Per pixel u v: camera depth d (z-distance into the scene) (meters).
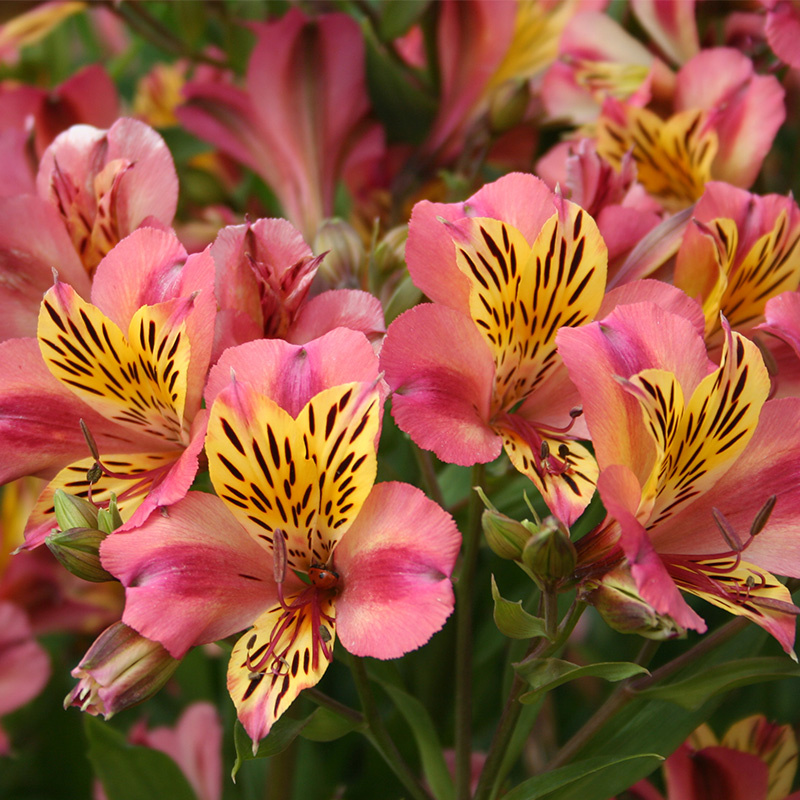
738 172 0.62
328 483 0.51
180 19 0.66
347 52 0.64
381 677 0.56
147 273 0.53
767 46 0.65
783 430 0.52
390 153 0.66
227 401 0.50
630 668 0.51
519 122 0.64
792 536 0.52
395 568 0.50
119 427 0.54
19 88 0.64
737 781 0.58
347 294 0.54
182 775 0.58
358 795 0.60
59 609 0.65
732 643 0.56
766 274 0.56
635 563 0.49
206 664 0.65
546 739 0.64
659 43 0.64
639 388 0.50
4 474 0.54
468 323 0.52
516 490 0.58
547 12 0.65
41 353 0.53
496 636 0.60
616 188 0.57
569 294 0.53
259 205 0.71
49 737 0.64
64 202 0.56
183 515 0.51
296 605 0.51
